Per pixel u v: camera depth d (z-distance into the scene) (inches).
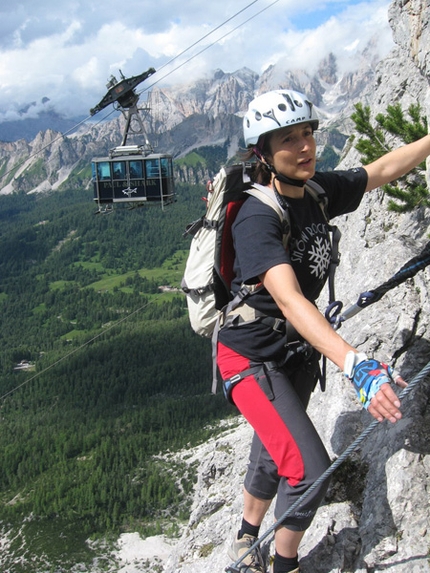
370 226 362.0
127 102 1306.6
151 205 1315.2
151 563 3575.3
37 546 3937.0
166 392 6441.9
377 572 144.7
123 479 4554.6
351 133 591.8
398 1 262.5
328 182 143.4
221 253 137.0
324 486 130.3
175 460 4771.2
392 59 511.2
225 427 4987.7
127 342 7770.7
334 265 142.9
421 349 196.5
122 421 5713.6
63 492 4569.4
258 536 177.0
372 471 173.3
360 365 106.6
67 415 6200.8
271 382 135.1
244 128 131.8
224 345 141.6
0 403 6820.9
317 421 227.8
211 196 134.4
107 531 3991.1
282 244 126.3
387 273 261.7
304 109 125.3
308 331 112.7
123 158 1293.1
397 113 332.8
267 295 133.1
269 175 131.1
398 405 102.0
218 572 196.5
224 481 335.6
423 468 160.1
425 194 323.3
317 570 155.7
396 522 152.3
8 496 4815.5
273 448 134.3
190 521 274.7
